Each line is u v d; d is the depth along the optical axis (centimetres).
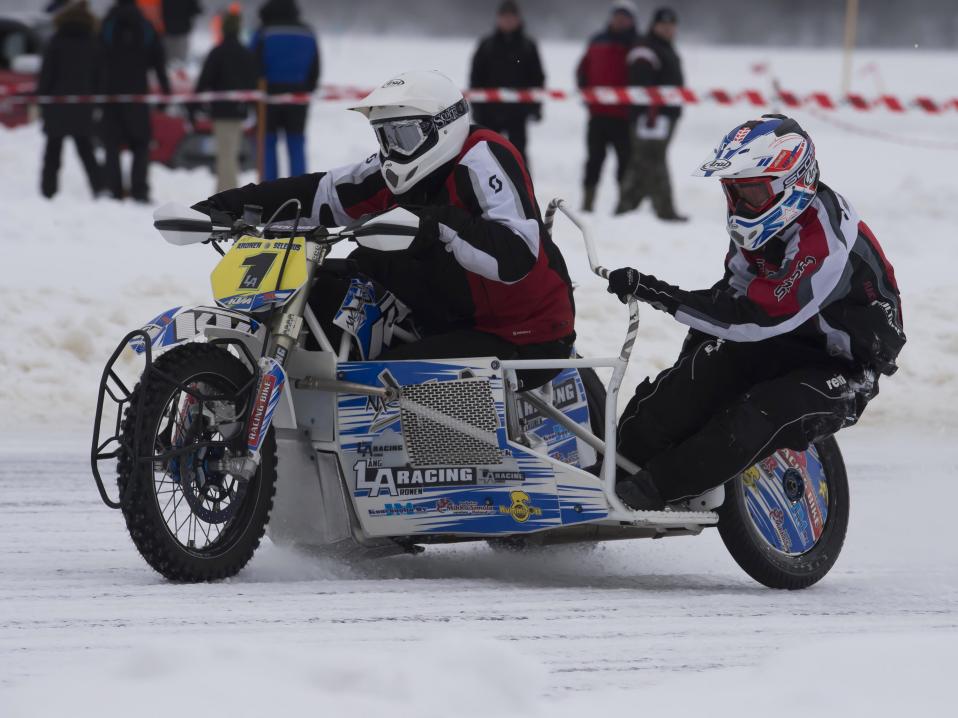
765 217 1788
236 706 1169
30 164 6469
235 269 1802
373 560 2023
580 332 3609
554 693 1323
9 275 3988
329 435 1833
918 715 1207
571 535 1891
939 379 3556
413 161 1808
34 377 3262
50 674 1331
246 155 6775
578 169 7200
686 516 1867
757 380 1895
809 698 1252
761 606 1772
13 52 7562
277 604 1645
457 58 14062
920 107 5650
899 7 19562
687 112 9569
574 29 19588
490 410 1808
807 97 5556
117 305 3650
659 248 4706
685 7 19600
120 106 5412
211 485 1756
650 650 1507
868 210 5947
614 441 1828
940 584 1964
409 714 1174
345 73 11719
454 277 1841
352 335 1838
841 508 2016
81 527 2197
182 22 8831
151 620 1550
